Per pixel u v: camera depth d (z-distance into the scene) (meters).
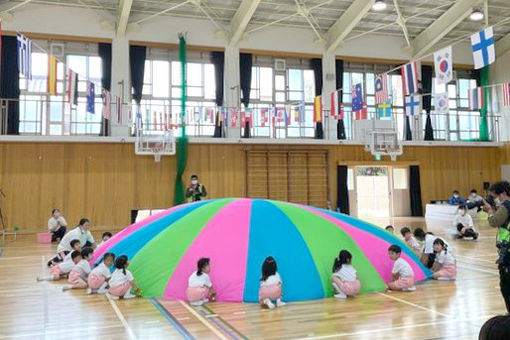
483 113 16.42
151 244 5.58
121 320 4.11
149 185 12.99
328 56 15.00
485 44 6.18
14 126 12.27
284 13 13.83
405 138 15.48
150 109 13.59
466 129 16.41
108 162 12.75
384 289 5.21
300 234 5.44
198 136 13.90
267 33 14.49
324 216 6.01
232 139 13.55
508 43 15.79
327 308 4.45
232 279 4.88
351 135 15.27
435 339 3.44
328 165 14.54
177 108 13.90
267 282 4.58
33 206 12.10
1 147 12.00
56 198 12.27
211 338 3.55
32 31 12.50
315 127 14.79
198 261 4.79
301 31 14.81
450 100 16.31
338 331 3.68
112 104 13.07
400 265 5.20
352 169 15.10
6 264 7.30
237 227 5.48
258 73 14.77
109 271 5.32
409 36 15.63
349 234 5.70
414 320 3.98
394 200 15.51
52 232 10.18
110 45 13.23
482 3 13.33
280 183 14.05
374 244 5.69
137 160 12.98
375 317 4.10
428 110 15.70
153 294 5.03
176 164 13.23
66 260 6.15
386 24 14.77
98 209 12.55
